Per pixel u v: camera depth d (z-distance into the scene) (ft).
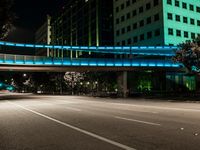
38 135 33.14
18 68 199.21
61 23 522.06
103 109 75.77
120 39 318.04
